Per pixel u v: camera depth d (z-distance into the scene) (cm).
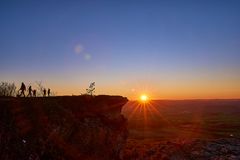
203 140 8069
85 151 3183
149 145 7238
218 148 6825
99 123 3781
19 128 2419
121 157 4197
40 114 2798
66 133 2997
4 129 2289
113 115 4281
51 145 2642
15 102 2698
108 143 3791
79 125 3334
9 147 2177
